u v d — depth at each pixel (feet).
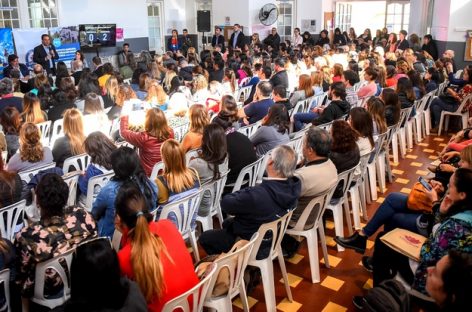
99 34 38.40
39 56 31.55
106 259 4.90
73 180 10.46
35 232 6.86
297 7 48.06
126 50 37.78
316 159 9.26
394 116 14.82
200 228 11.25
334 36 46.09
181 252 6.35
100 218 8.26
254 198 7.86
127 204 6.17
